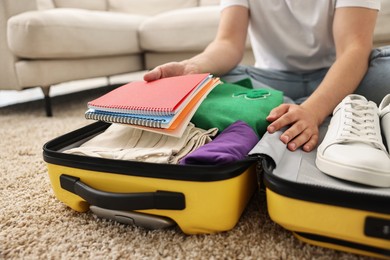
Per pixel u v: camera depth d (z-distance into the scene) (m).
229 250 0.45
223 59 0.83
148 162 0.45
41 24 1.27
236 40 0.89
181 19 1.65
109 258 0.45
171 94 0.55
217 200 0.44
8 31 1.30
